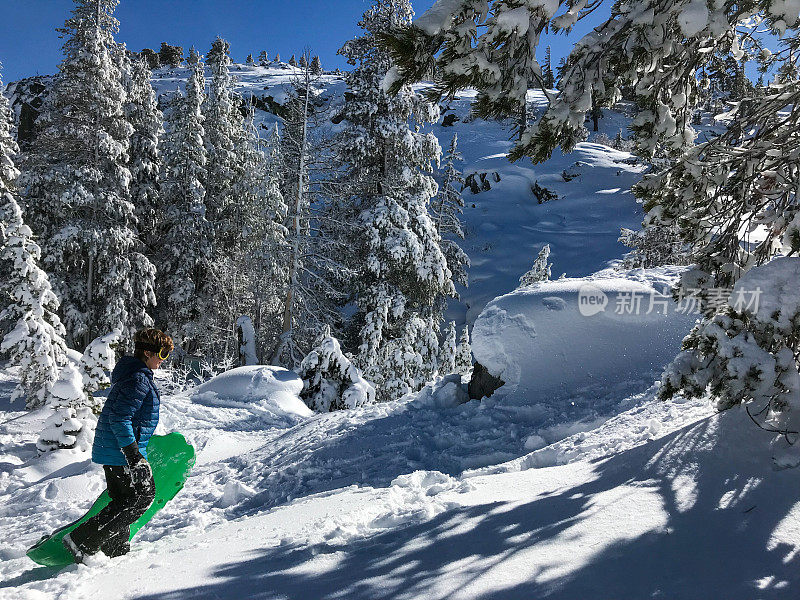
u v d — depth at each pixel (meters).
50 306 12.98
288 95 22.83
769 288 3.07
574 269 32.94
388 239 19.66
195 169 27.42
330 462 6.42
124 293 23.66
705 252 3.93
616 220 40.25
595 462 3.92
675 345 6.64
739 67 3.44
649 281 7.50
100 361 10.59
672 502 2.62
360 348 19.50
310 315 23.73
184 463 4.09
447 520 2.88
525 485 3.62
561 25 2.15
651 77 2.80
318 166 22.23
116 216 23.27
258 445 9.14
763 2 2.11
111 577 2.72
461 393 7.75
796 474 2.64
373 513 3.50
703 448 3.16
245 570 2.52
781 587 1.81
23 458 10.05
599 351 6.84
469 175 49.44
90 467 8.54
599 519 2.53
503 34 2.03
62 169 22.58
